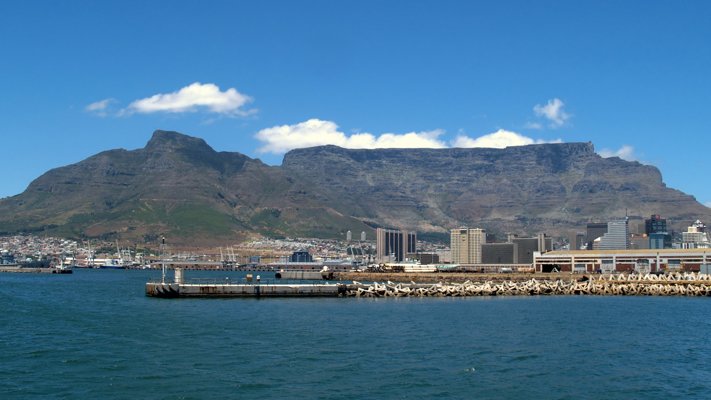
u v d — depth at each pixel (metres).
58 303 182.88
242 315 145.75
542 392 77.50
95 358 93.06
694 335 121.69
